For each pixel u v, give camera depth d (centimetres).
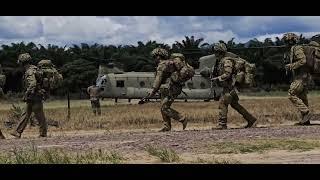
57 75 1588
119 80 5206
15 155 976
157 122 2230
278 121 2133
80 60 8500
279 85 9012
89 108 3841
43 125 1575
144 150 1051
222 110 1585
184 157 970
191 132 1335
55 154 951
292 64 1611
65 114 2994
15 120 2225
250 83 1590
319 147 1055
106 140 1223
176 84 1594
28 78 1534
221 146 1070
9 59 8638
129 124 2167
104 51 9306
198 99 5138
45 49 9131
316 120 2106
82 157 957
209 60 5200
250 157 959
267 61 9144
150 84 5272
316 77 1648
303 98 1642
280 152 1012
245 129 1407
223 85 1580
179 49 7662
